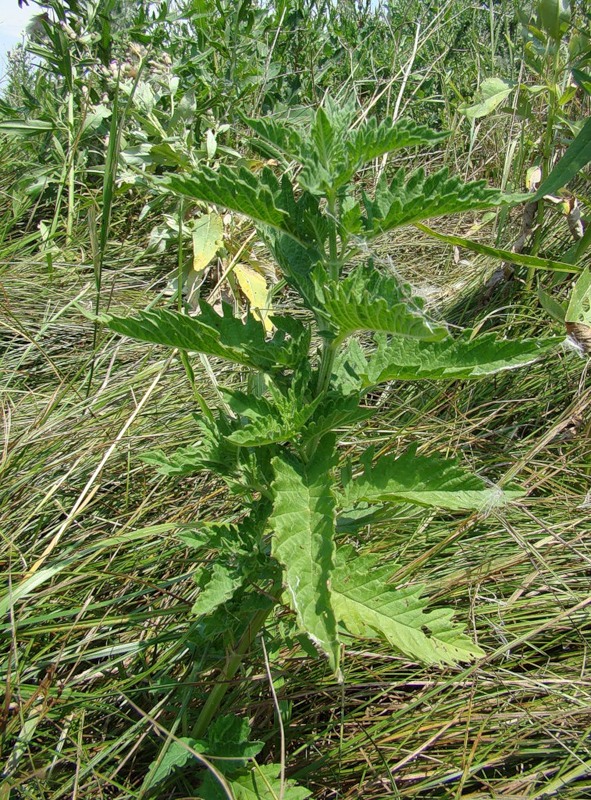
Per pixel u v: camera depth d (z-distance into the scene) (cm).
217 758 124
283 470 108
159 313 107
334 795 148
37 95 417
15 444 207
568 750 145
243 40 375
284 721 153
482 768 153
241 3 357
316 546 99
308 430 111
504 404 246
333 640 89
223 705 149
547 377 251
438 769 149
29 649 155
